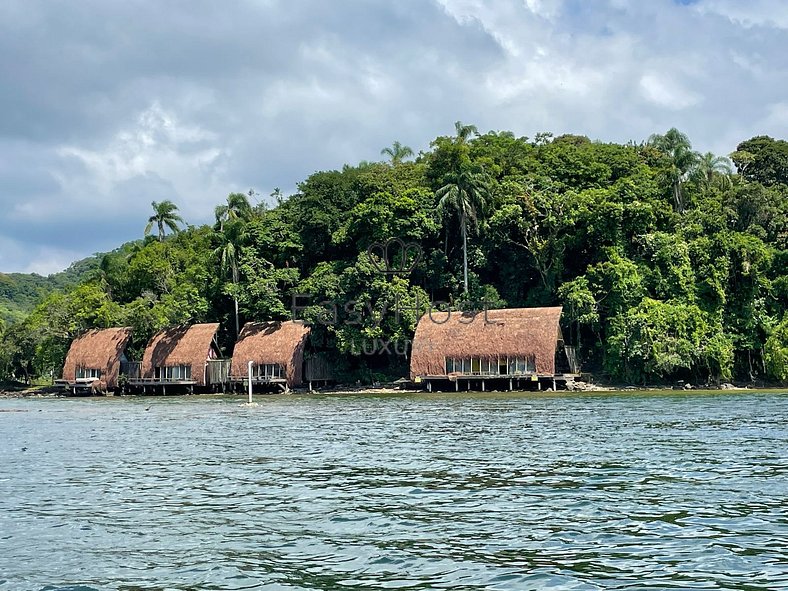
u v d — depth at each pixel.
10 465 32.47
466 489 23.38
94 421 58.22
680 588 13.55
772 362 78.31
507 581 14.27
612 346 79.94
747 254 81.75
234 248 100.12
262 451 34.62
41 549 17.70
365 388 91.62
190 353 97.31
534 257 90.25
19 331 122.00
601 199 85.69
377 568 15.35
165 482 26.53
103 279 121.12
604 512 19.52
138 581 15.05
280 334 92.50
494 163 102.94
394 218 90.44
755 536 16.80
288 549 17.00
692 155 96.06
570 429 40.75
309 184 103.38
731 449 30.78
